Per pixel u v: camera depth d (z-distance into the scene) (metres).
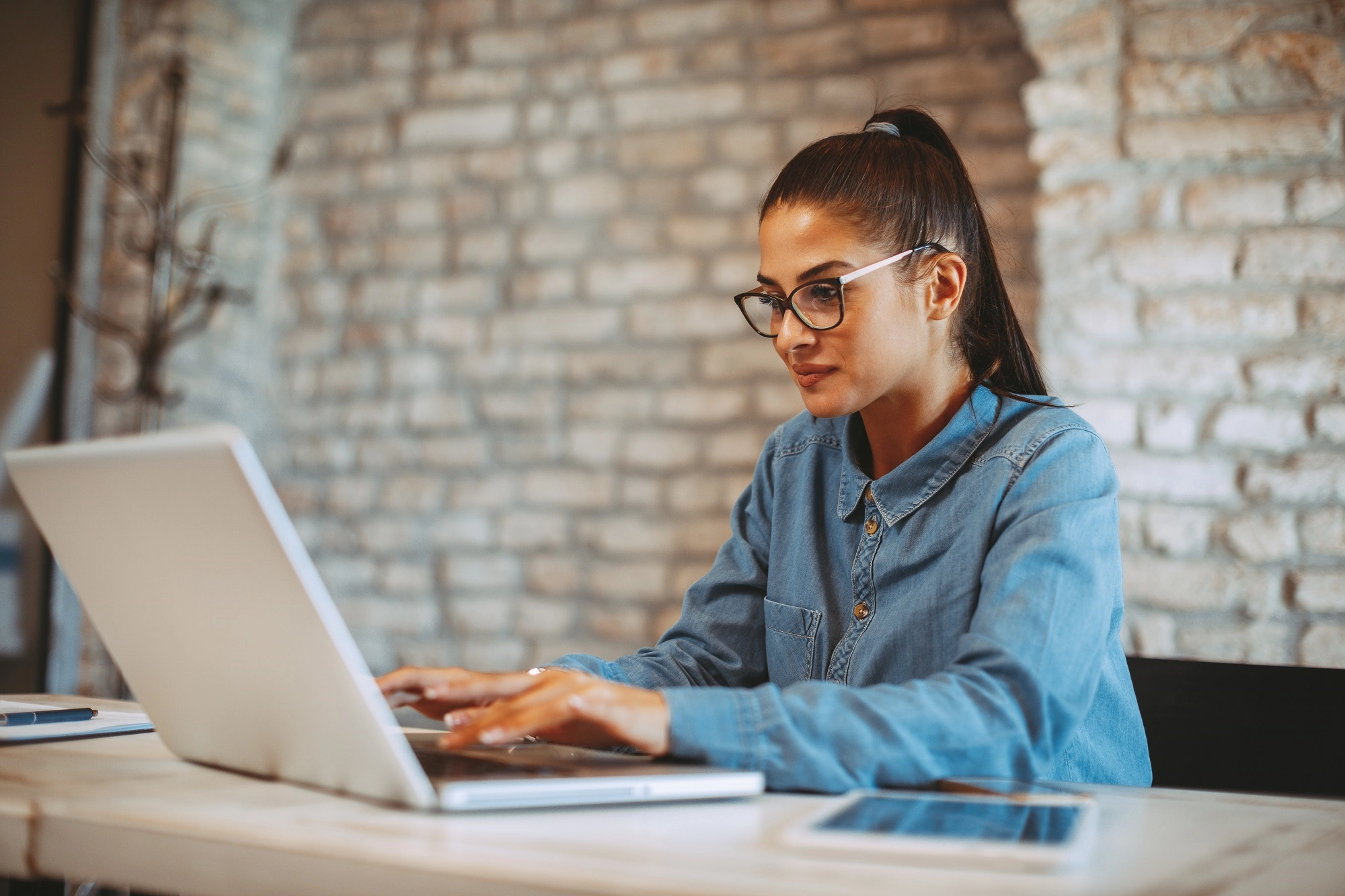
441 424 2.85
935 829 0.58
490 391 2.82
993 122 2.42
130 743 0.90
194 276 2.57
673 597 2.62
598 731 0.74
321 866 0.54
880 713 0.76
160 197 2.53
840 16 2.58
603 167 2.76
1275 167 1.90
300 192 3.03
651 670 1.18
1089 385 1.96
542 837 0.57
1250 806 0.73
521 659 2.73
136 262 2.81
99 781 0.72
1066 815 0.63
